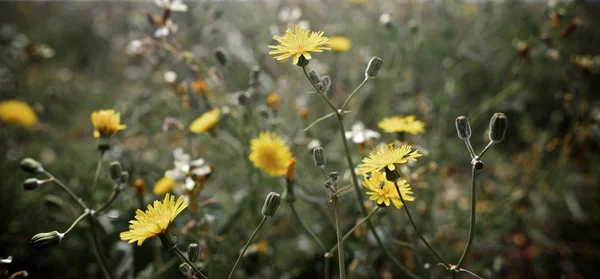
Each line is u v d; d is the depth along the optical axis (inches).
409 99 27.7
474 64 28.9
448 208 23.6
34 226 21.2
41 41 41.2
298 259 20.0
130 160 20.8
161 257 18.5
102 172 21.1
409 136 18.6
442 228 21.3
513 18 30.4
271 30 23.7
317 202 18.0
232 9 33.3
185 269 13.2
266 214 13.3
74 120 31.4
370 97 29.2
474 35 27.7
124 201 20.0
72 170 22.7
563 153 20.6
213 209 19.2
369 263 18.4
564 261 21.4
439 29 30.2
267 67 28.1
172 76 20.7
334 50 22.8
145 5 32.7
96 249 15.7
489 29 30.1
